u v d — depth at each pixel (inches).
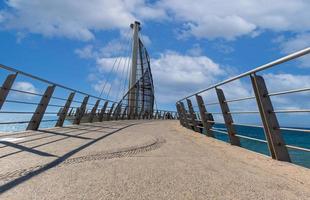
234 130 255.6
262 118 188.7
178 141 273.0
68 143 230.5
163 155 185.5
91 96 551.5
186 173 135.2
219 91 266.2
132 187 110.0
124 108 1082.1
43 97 360.5
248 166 156.3
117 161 160.7
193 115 433.7
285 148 175.6
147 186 111.7
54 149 196.4
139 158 171.9
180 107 630.5
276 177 131.1
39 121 358.9
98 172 133.3
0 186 108.0
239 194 104.1
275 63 152.4
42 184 111.7
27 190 103.6
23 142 229.8
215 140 297.4
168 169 142.9
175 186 112.5
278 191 109.0
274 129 177.3
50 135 293.4
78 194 100.0
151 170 139.8
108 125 527.2
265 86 181.9
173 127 545.3
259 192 107.1
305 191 110.0
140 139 269.1
